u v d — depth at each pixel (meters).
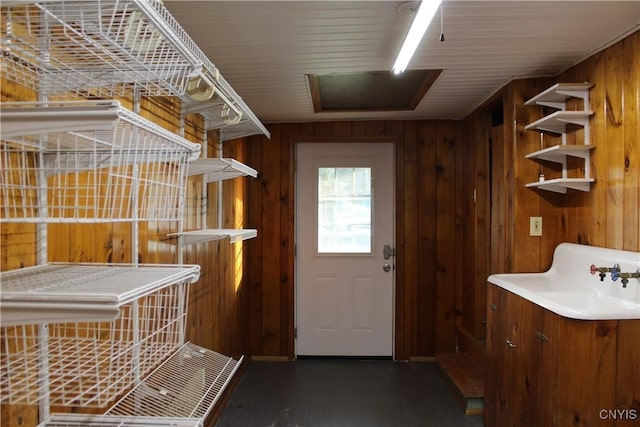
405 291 3.73
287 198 3.78
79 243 1.27
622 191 1.93
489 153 3.34
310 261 3.84
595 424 1.63
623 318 1.62
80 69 1.10
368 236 3.82
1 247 0.97
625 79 1.91
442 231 3.71
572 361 1.65
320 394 3.09
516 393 2.10
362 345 3.82
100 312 0.80
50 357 1.00
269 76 2.53
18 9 0.92
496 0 1.61
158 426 1.15
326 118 3.65
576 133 2.31
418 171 3.71
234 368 1.69
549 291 2.07
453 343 3.70
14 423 0.99
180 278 1.15
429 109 3.38
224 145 2.91
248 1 1.60
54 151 1.00
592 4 1.64
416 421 2.69
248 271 3.76
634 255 1.82
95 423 1.12
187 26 1.82
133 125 0.88
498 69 2.42
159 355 1.38
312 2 1.61
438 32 1.90
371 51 2.14
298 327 3.84
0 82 0.96
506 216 2.67
